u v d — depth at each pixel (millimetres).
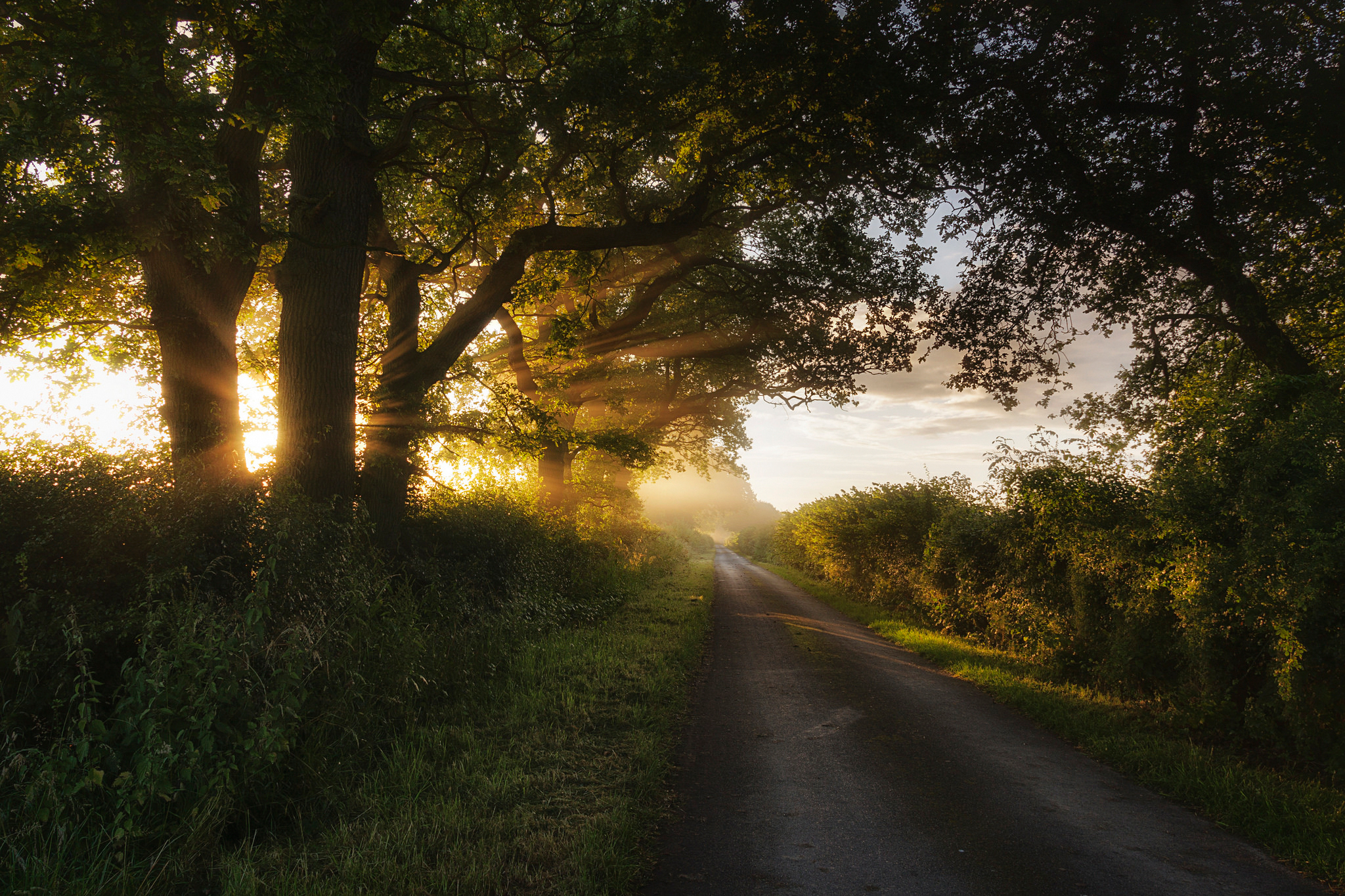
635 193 15281
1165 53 9172
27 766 3551
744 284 17984
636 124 11094
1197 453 6504
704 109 11141
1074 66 10031
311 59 7324
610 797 4590
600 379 19766
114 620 4285
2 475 4492
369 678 5637
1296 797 4660
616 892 3438
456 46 11375
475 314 11531
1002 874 3754
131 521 4770
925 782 5242
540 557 12695
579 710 6691
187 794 3912
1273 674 5457
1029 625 9820
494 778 4809
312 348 9141
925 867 3826
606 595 16203
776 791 5035
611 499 22766
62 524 4359
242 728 4230
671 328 20422
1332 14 8516
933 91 9859
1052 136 10461
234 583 5211
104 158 6398
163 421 8195
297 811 4199
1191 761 5473
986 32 9938
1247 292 9516
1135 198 9977
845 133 10727
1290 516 5348
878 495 19266
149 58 6707
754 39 9992
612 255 18594
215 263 8625
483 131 11047
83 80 5957
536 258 15141
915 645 12047
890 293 15336
